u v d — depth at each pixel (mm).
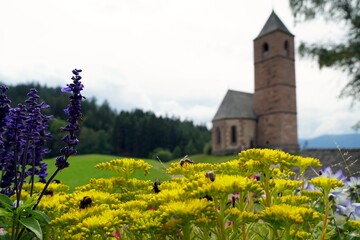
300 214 1802
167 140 113000
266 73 63438
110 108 141750
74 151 2553
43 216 2281
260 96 63875
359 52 20453
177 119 129750
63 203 2625
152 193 2797
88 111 122625
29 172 2906
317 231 2840
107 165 3039
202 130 137250
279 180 2635
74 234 1926
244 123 62219
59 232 2459
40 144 2893
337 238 2867
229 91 65812
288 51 63531
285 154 2299
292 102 62344
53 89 128625
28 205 2289
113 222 1877
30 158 2893
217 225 1929
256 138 63594
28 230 2445
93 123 120750
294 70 63656
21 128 2594
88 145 106500
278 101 61031
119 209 2186
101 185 2930
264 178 2350
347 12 20812
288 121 61375
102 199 2422
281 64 61844
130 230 2076
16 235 2330
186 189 1931
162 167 3070
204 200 1851
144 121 112250
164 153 103375
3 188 2807
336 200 3303
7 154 2713
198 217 1802
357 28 20859
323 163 15945
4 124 2660
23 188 3059
